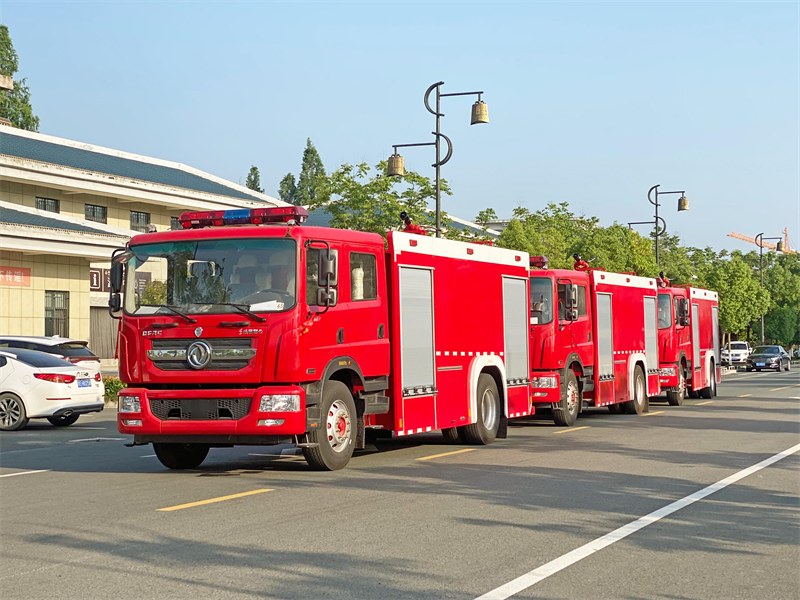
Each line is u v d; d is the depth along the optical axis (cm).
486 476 1153
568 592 617
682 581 649
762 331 8250
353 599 596
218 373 1123
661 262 6850
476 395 1498
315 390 1145
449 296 1434
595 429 1841
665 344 2538
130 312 1172
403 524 841
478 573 664
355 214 3256
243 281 1136
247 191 5084
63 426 2016
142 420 1148
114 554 721
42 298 3569
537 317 1875
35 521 859
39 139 4378
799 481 1123
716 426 1898
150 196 4225
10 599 597
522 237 4081
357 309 1219
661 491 1040
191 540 771
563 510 917
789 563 705
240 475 1173
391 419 1301
